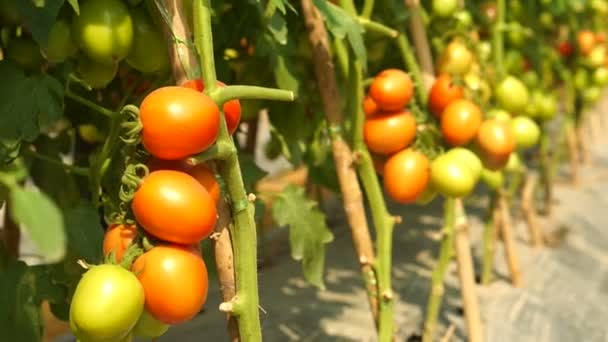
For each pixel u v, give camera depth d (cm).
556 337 149
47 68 86
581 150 306
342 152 106
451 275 170
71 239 82
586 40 219
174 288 71
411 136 103
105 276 69
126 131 72
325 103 104
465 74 118
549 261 191
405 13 112
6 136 78
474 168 102
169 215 70
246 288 78
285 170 270
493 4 172
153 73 90
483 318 151
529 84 179
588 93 246
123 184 73
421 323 144
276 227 192
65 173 96
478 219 219
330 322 137
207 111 71
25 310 82
